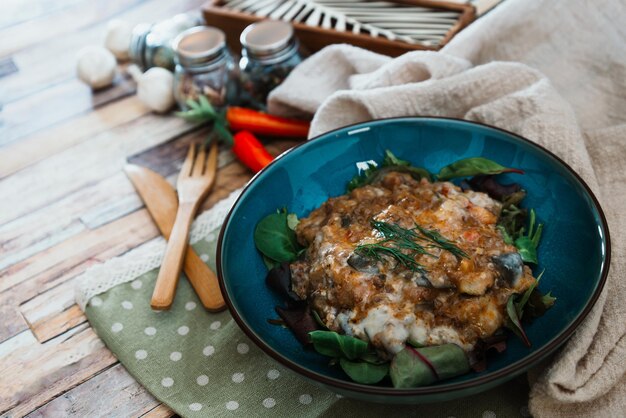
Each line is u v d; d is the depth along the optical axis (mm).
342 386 404
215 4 756
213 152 655
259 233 504
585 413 446
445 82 578
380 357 436
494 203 494
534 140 539
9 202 650
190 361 505
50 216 632
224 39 684
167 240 587
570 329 412
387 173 521
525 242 479
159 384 495
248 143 628
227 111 660
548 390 439
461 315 433
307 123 662
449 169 517
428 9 710
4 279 586
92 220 621
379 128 539
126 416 486
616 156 545
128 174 643
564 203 483
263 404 477
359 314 438
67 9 863
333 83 666
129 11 839
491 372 403
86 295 551
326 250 462
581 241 463
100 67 740
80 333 540
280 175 527
